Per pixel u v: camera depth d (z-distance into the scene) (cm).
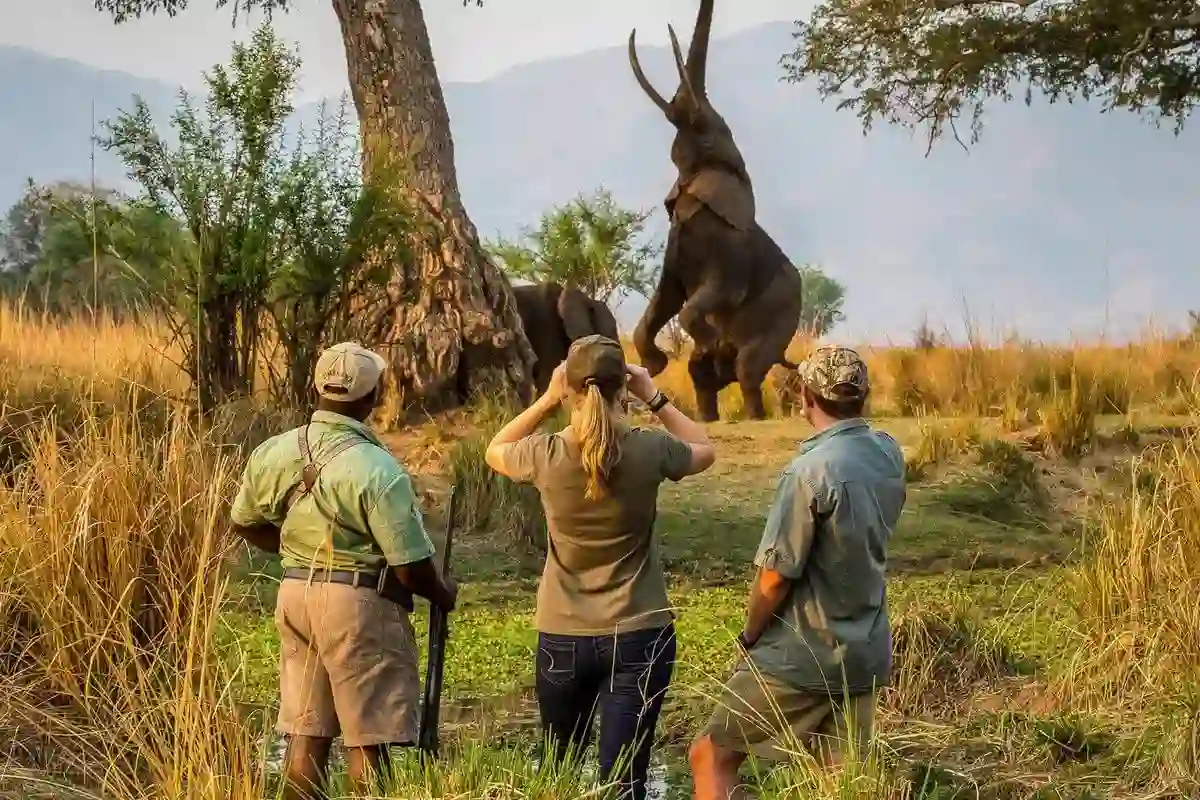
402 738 669
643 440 694
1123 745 791
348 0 1777
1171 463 995
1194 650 838
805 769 657
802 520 653
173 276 1520
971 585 1227
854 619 667
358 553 673
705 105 2012
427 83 1784
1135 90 2597
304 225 1543
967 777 760
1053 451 1596
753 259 2003
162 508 845
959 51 2605
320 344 1577
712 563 1330
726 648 1060
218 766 648
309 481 673
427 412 1673
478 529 1356
